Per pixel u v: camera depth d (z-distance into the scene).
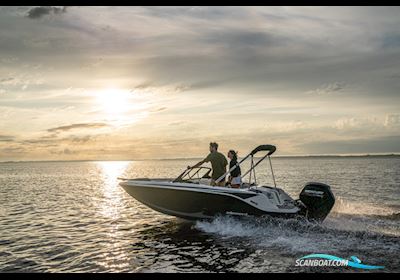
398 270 6.61
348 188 21.45
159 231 10.40
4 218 12.95
